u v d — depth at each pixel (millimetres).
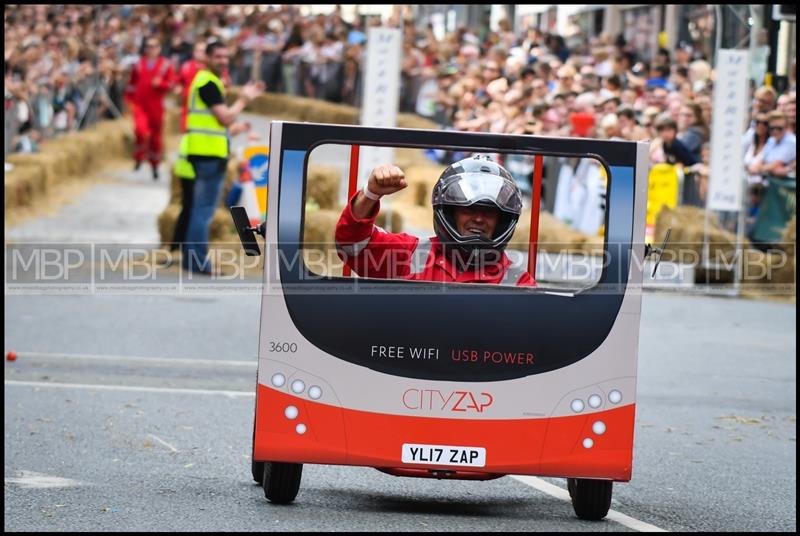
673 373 28547
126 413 22234
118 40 75812
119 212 50438
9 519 14609
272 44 77500
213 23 78000
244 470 18141
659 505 17094
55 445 19422
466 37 64562
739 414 24406
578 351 15211
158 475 17531
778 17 41906
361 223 15438
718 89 41062
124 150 68688
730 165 41250
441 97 59875
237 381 25828
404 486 17797
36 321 32531
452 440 15133
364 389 15086
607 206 15312
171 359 27969
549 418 15188
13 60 56281
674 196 42812
